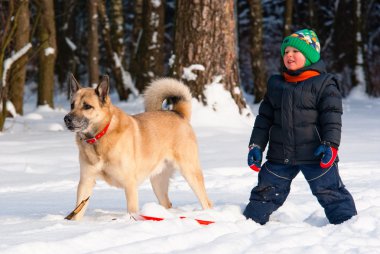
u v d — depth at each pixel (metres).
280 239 4.94
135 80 29.53
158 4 27.58
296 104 6.09
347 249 4.68
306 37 6.18
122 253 4.38
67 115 6.20
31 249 4.30
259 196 6.37
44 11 23.39
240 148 12.95
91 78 25.95
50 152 12.63
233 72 16.25
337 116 5.91
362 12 35.41
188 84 15.86
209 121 15.53
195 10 15.78
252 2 27.75
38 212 7.02
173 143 7.24
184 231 5.27
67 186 9.44
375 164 10.74
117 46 30.03
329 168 6.02
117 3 30.20
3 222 5.94
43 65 24.09
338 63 36.00
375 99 30.91
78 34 41.44
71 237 4.81
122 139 6.38
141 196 8.46
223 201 7.85
